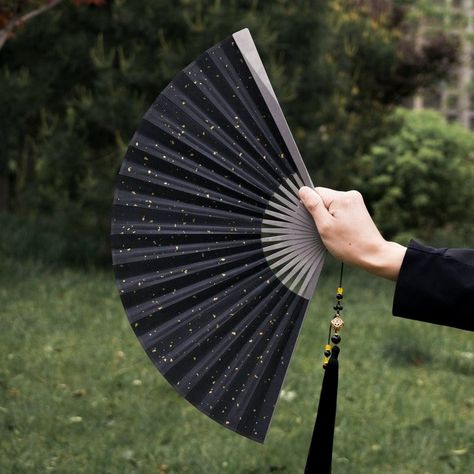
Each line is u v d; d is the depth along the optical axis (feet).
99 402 13.75
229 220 4.76
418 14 33.99
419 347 17.90
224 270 4.77
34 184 22.58
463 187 28.96
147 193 4.79
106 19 22.26
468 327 4.41
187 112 4.78
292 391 14.85
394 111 30.58
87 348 16.33
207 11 21.58
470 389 16.02
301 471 11.88
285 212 4.72
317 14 22.53
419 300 4.41
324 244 4.59
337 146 24.07
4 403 13.46
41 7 18.53
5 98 21.99
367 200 28.89
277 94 21.75
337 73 24.77
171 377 4.77
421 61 29.66
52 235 24.26
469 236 29.71
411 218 28.76
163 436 12.74
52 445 12.17
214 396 4.78
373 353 17.49
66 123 22.20
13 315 17.95
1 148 23.04
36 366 15.12
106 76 21.56
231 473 11.64
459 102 37.04
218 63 4.76
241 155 4.74
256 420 4.78
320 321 19.24
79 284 20.89
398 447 12.89
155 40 21.84
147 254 4.78
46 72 22.68
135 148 4.78
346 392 15.05
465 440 13.35
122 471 11.51
